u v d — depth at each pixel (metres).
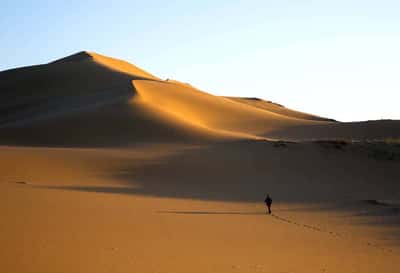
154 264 13.25
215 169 45.59
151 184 39.22
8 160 45.06
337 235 21.09
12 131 69.12
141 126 68.88
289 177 44.16
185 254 14.97
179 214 24.41
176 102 95.00
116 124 69.62
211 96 115.44
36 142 64.62
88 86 113.25
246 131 89.38
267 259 15.16
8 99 109.06
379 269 14.95
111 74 123.19
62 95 107.00
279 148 54.09
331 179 43.97
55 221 18.56
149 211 24.48
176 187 38.22
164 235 18.08
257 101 168.50
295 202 33.22
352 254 17.06
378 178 45.00
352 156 51.19
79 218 19.88
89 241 15.50
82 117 72.62
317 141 55.62
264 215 26.70
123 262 13.12
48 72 123.94
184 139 63.75
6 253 12.73
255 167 47.00
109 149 55.78
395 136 87.19
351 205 32.31
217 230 20.28
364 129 94.69
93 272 11.83
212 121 93.75
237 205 30.58
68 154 49.31
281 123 100.25
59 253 13.38
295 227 22.78
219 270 13.20
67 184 36.50
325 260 15.67
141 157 49.09
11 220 17.73
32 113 94.31
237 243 17.67
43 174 40.88
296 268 14.19
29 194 26.78
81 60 140.62
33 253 13.07
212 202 31.30
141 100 81.81
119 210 23.73
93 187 35.53
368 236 21.38
